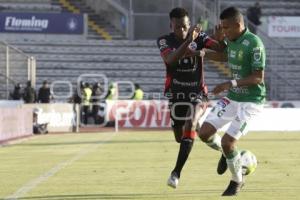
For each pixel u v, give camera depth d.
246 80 22.56
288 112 77.38
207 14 95.56
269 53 93.00
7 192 25.27
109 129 79.81
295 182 28.14
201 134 23.55
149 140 58.69
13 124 61.38
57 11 104.62
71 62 95.94
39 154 43.84
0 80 83.25
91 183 27.97
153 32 100.38
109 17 102.50
